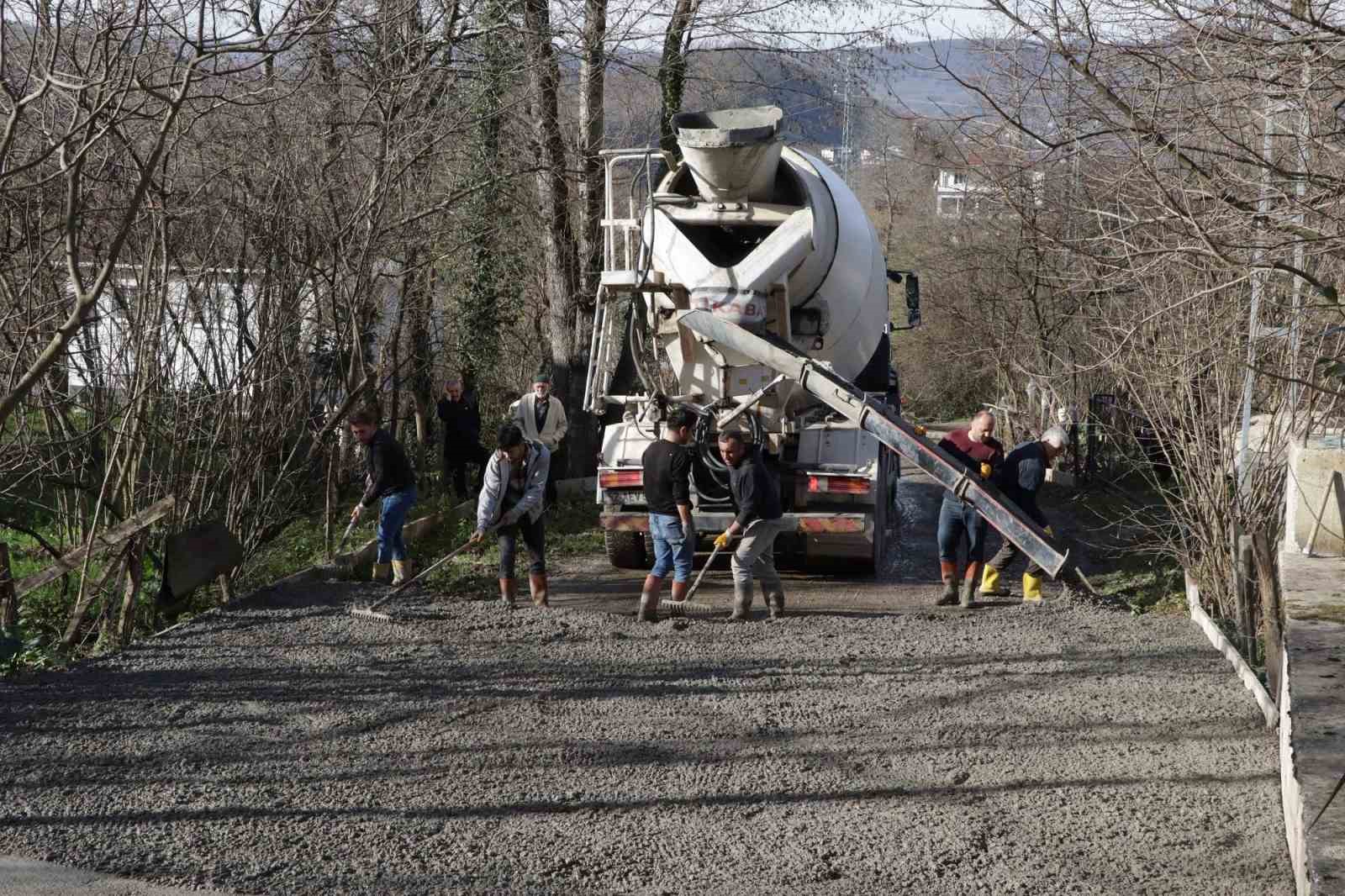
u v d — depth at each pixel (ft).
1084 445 69.41
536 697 25.30
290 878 16.79
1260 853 17.34
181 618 33.09
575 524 50.65
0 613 28.30
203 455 34.37
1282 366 28.71
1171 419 33.45
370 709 24.44
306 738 22.70
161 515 30.01
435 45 44.29
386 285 45.93
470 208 53.93
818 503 39.50
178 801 19.60
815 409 41.47
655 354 40.45
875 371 45.93
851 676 26.84
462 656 28.50
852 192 42.88
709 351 39.42
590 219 57.93
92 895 16.21
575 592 38.37
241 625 31.32
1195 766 20.92
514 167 54.60
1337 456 28.48
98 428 30.12
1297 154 21.49
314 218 38.40
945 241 76.74
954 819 18.86
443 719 23.81
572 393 60.29
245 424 35.06
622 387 42.24
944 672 27.09
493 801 19.70
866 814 19.08
